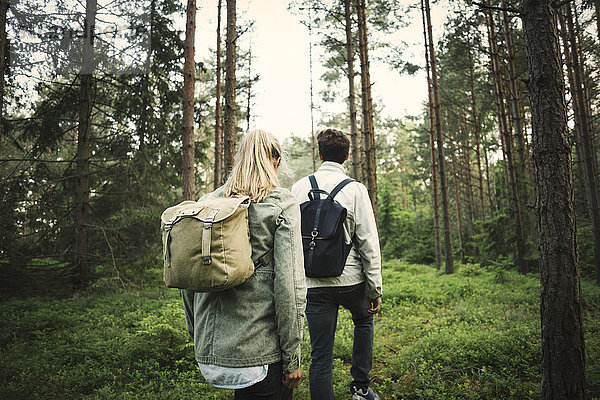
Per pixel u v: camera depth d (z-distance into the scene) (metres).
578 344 2.54
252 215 1.62
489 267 11.63
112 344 4.59
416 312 6.37
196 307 1.65
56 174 9.52
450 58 16.84
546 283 2.64
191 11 7.24
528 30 2.76
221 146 13.98
